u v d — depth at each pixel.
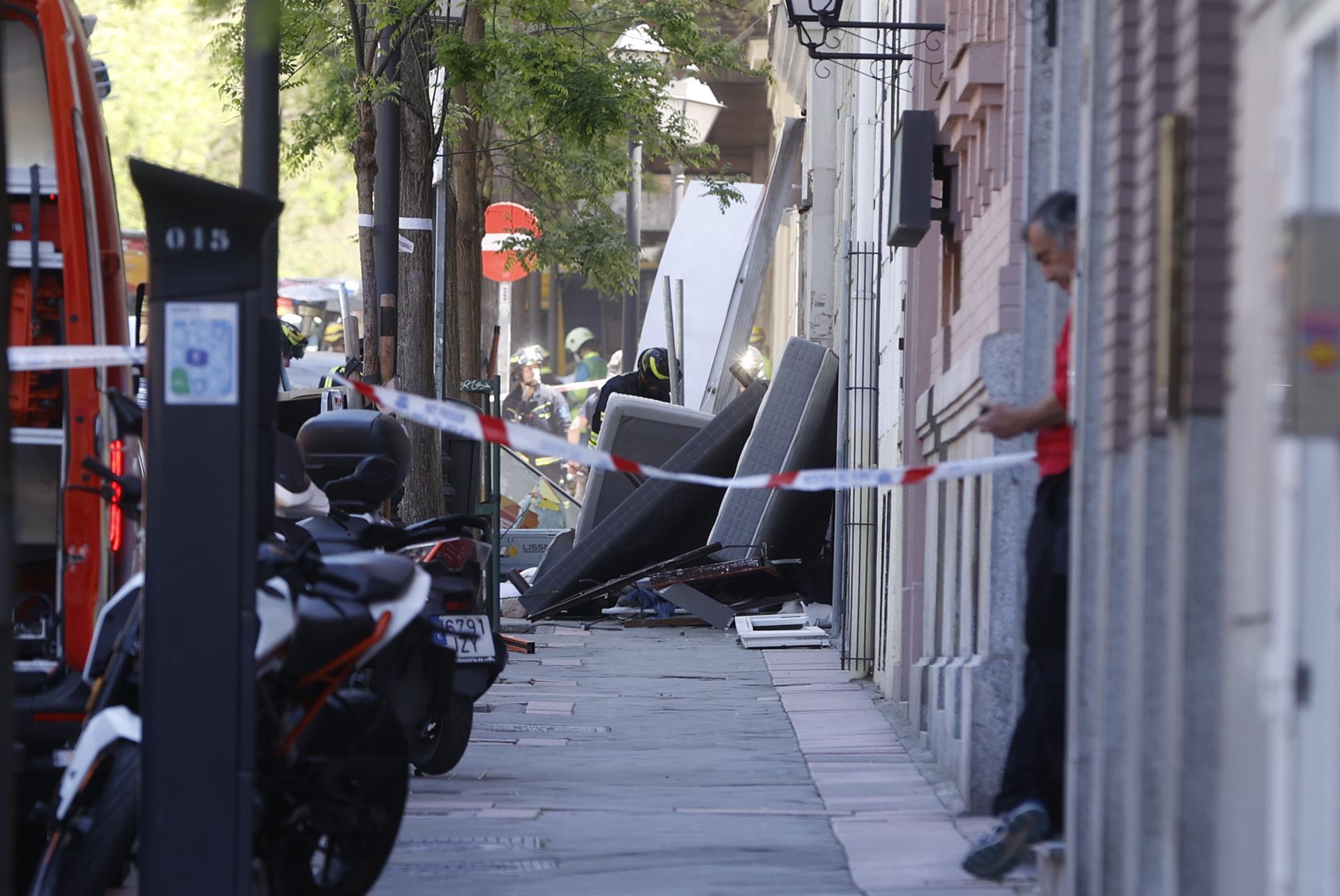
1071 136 27.09
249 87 34.34
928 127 35.94
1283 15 15.08
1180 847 17.41
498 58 57.34
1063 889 22.72
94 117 26.56
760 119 178.75
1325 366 13.71
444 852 27.41
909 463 45.03
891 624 47.94
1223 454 17.28
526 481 94.88
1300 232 13.73
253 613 18.98
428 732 35.16
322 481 34.75
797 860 26.81
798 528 74.69
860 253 58.88
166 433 18.94
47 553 27.48
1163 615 18.84
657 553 75.69
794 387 72.56
